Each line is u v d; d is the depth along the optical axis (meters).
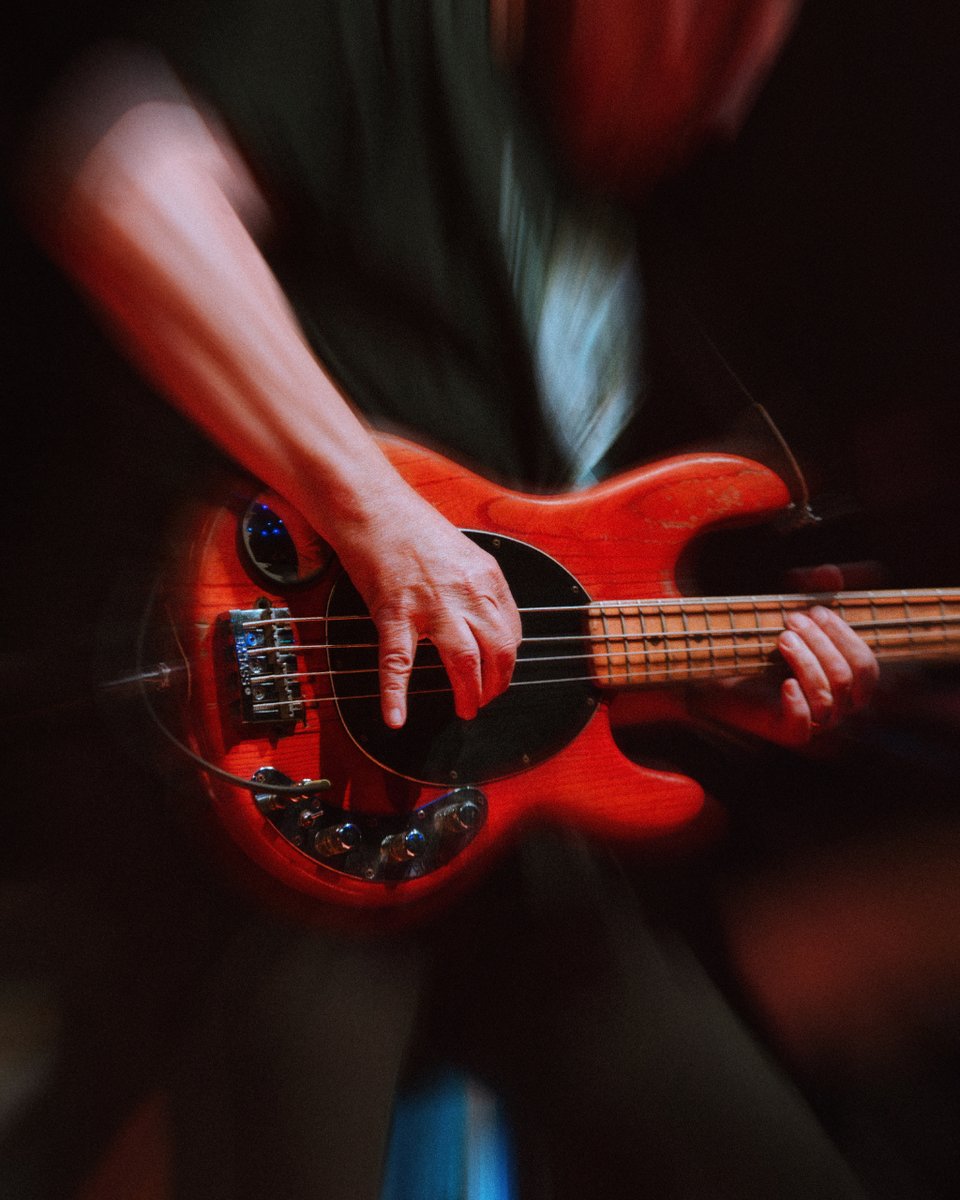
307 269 1.21
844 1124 1.66
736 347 1.79
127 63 1.01
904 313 1.94
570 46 1.30
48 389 1.31
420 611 1.01
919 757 1.80
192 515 1.05
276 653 1.03
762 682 1.42
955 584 1.97
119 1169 1.17
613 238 1.47
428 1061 1.25
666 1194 1.10
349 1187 1.05
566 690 1.22
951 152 1.89
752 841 1.77
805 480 1.56
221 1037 1.10
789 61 1.80
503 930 1.23
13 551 1.32
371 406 1.23
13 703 1.31
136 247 0.96
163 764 1.10
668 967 1.26
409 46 1.20
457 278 1.26
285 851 1.04
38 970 1.28
